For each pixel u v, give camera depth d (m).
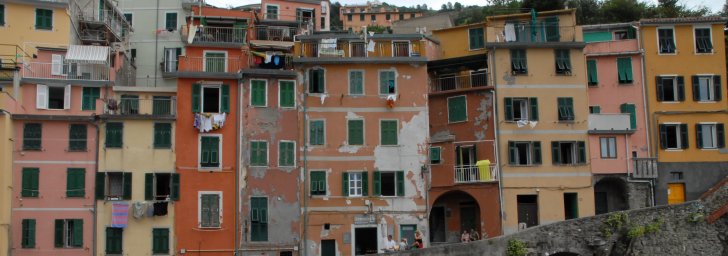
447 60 55.81
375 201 52.88
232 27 60.22
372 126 53.91
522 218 53.09
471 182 52.72
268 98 53.84
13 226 50.34
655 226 45.31
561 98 54.22
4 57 56.12
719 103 56.12
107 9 63.47
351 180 53.25
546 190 52.69
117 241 51.03
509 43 54.38
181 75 53.22
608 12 75.88
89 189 51.44
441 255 44.81
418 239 48.72
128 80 61.78
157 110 53.78
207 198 52.12
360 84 54.41
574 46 54.81
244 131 53.16
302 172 52.94
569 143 53.91
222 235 51.72
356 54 55.16
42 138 51.59
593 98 56.56
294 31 65.44
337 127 53.75
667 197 54.31
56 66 55.12
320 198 52.69
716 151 55.31
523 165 52.94
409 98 54.41
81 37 60.97
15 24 56.91
